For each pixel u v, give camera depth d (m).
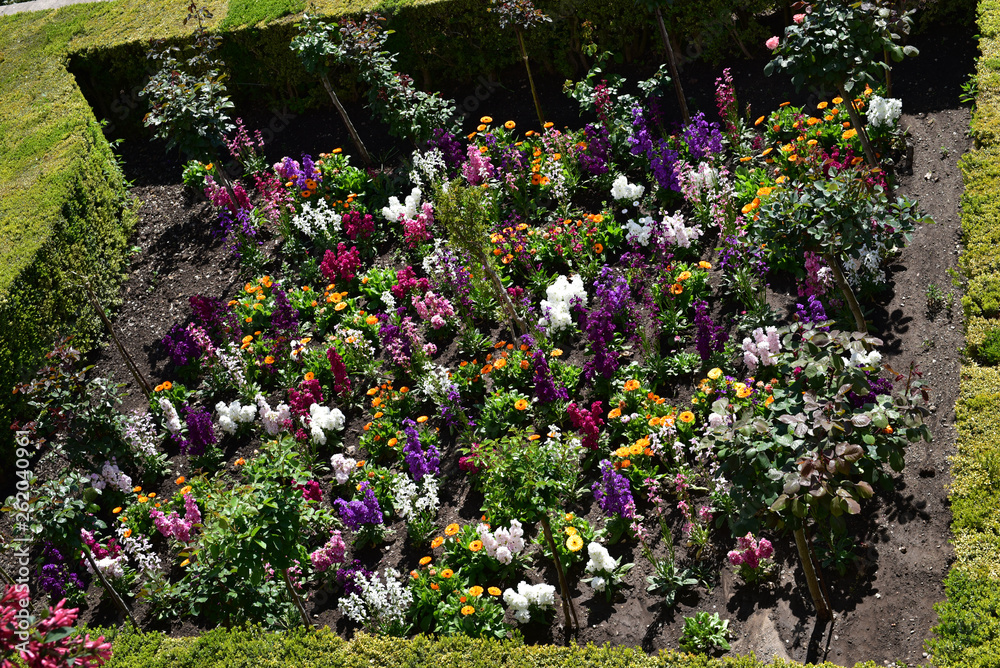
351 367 11.00
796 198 8.65
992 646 6.60
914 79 12.55
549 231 11.73
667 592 8.16
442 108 13.40
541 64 14.73
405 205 12.54
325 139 14.80
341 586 8.84
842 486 6.47
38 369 11.72
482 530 8.41
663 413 9.30
